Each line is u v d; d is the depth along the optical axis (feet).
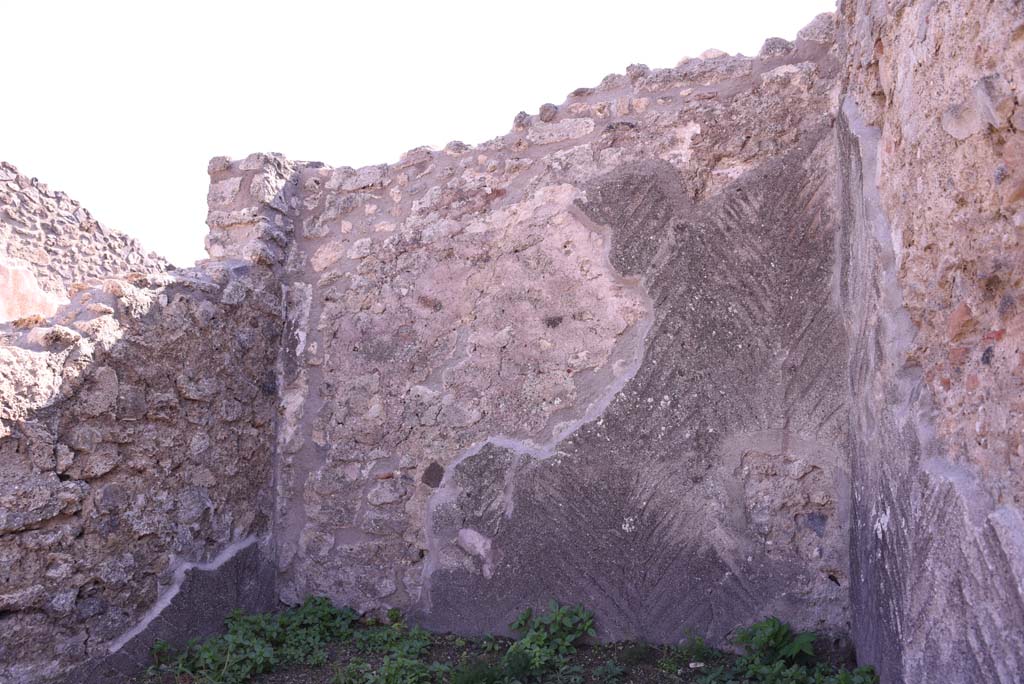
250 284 13.17
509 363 12.44
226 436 12.50
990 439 5.95
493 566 12.20
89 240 22.66
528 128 12.82
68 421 9.84
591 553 11.62
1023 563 5.14
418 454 12.91
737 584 10.87
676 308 11.46
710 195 11.43
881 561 8.56
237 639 11.18
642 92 12.06
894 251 8.45
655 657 10.81
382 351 13.35
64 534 9.71
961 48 6.31
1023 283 5.42
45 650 9.41
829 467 10.62
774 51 11.36
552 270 12.29
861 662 9.61
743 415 11.03
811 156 11.00
